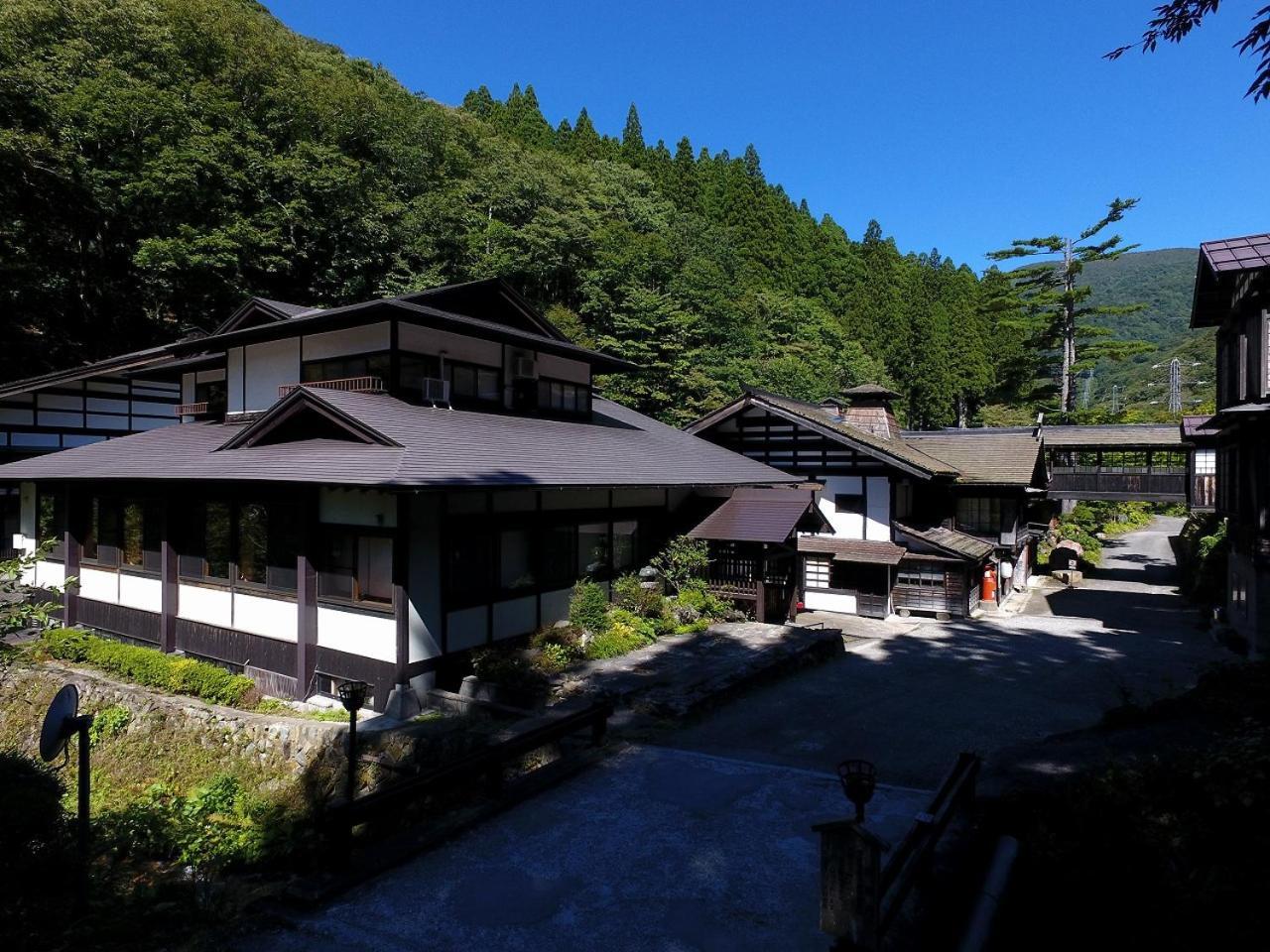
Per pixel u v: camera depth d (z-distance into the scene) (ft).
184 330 96.63
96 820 24.73
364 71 175.32
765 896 16.96
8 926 15.52
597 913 16.26
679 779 24.29
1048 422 125.80
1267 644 41.32
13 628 28.02
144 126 86.07
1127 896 13.23
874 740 29.66
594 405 64.44
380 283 109.81
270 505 38.63
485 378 46.60
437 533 34.91
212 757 32.37
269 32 142.41
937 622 59.11
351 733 21.97
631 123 225.15
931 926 14.87
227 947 15.14
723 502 54.65
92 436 70.28
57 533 52.24
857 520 64.28
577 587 42.52
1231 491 51.80
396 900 16.84
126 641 45.78
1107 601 69.15
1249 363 41.11
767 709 33.76
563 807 22.06
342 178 100.63
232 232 88.07
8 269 76.28
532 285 127.03
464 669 36.11
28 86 77.82
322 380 44.04
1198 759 15.53
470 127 175.73
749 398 66.23
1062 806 16.74
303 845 22.50
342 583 35.73
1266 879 11.89
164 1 106.32
